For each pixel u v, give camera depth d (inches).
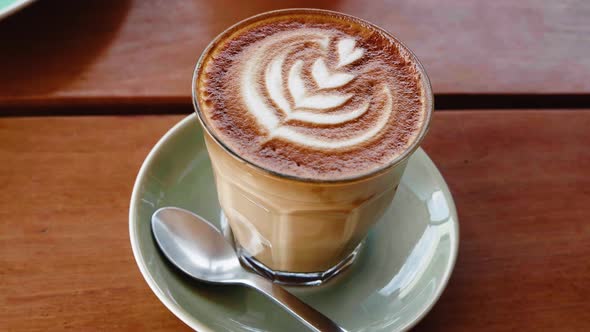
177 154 13.6
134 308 12.1
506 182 14.4
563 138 15.3
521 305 12.7
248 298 12.2
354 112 11.9
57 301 12.0
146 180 13.0
